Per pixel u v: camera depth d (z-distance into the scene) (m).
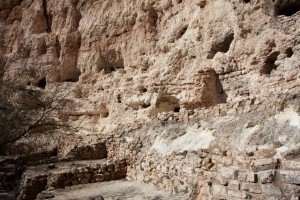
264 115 6.79
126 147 10.43
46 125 13.87
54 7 25.05
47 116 13.91
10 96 13.69
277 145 5.64
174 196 6.98
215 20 13.37
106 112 19.41
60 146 15.18
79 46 23.20
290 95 6.69
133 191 8.09
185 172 6.93
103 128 18.55
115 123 17.88
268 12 11.04
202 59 13.61
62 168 10.66
